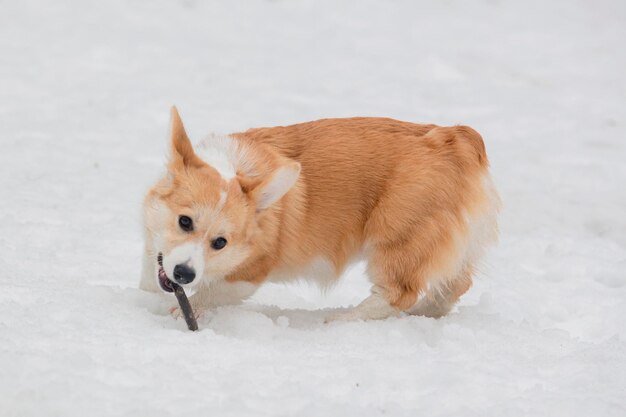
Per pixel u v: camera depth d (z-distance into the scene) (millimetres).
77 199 15828
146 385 8141
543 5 34719
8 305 9688
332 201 11227
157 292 11250
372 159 11281
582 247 15453
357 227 11406
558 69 28031
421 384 8883
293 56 27641
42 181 16484
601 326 12320
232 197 10273
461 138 11523
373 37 30062
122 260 13070
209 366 8750
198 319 10797
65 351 8594
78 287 10992
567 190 18516
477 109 24141
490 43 30188
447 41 30141
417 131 11625
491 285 13461
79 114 21109
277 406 8023
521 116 23688
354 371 8977
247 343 9508
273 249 10992
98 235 14047
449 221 11266
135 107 22000
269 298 12461
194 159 10445
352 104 23688
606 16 33656
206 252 10203
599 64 28656
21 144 18578
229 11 31578
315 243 11320
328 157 11273
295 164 10234
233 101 23172
